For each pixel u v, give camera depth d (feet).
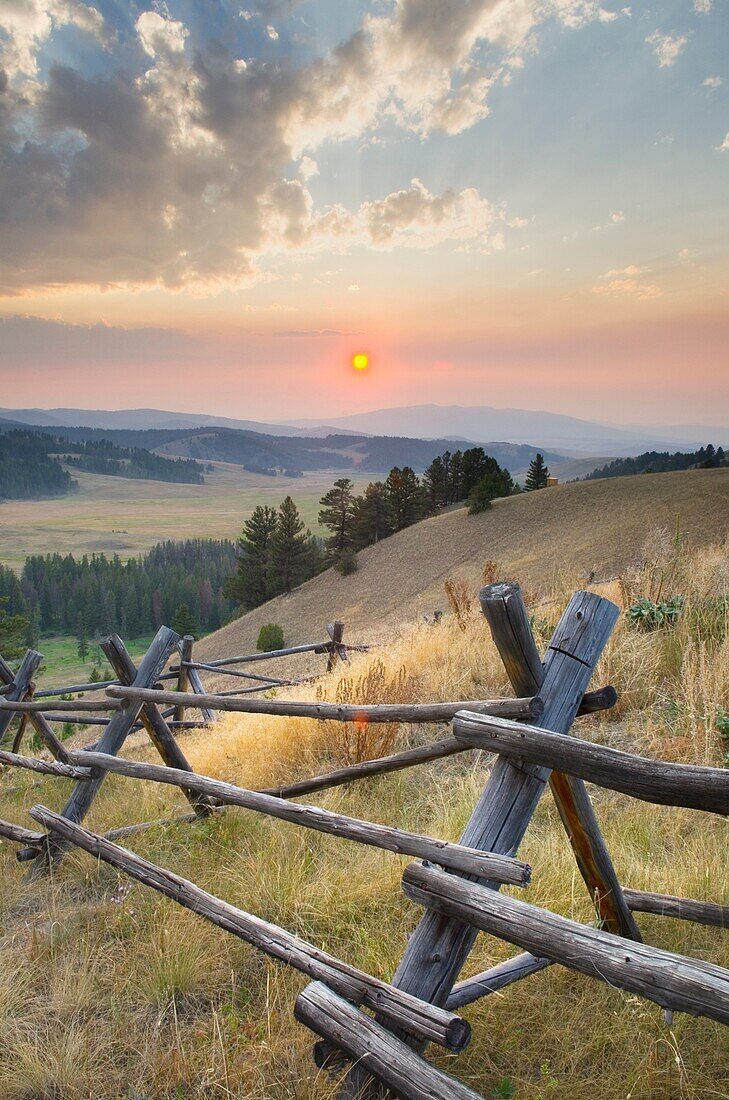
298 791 12.60
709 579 24.86
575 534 200.64
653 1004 7.77
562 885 10.24
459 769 16.42
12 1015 8.83
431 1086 5.76
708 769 5.65
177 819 14.84
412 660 25.41
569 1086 6.95
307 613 233.55
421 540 256.73
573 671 7.50
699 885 9.91
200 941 9.98
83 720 27.55
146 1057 7.95
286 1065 7.59
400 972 6.90
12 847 15.08
